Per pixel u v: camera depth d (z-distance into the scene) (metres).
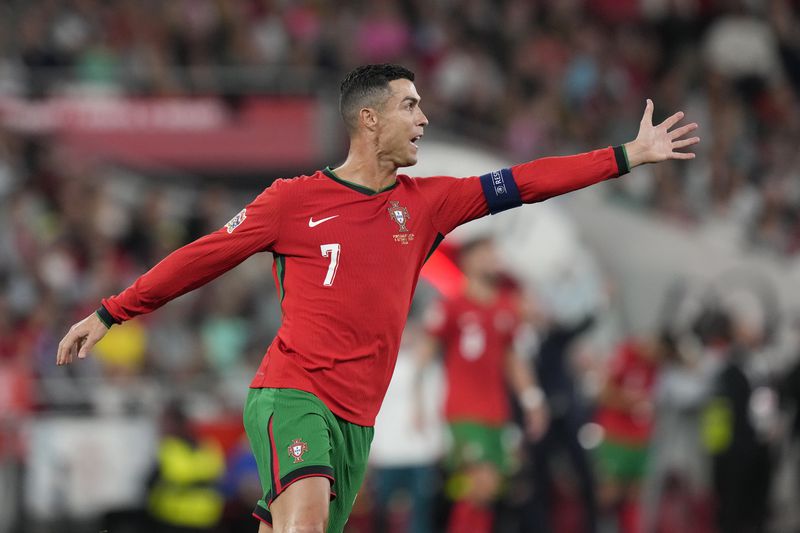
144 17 59.50
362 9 64.44
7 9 57.97
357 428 18.53
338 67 60.88
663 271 57.44
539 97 63.00
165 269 18.08
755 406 42.12
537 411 37.16
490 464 36.66
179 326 48.19
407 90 18.67
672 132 18.62
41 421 40.66
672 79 65.88
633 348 41.75
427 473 38.53
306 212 18.38
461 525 36.72
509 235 52.69
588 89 63.97
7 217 50.84
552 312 52.06
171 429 38.31
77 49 56.97
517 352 37.31
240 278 52.25
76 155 53.06
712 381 41.94
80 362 43.38
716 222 59.41
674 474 42.50
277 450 17.95
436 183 18.95
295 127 53.16
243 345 48.62
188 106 53.03
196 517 37.81
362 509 40.22
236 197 54.97
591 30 67.19
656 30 68.38
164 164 53.06
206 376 44.69
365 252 18.31
